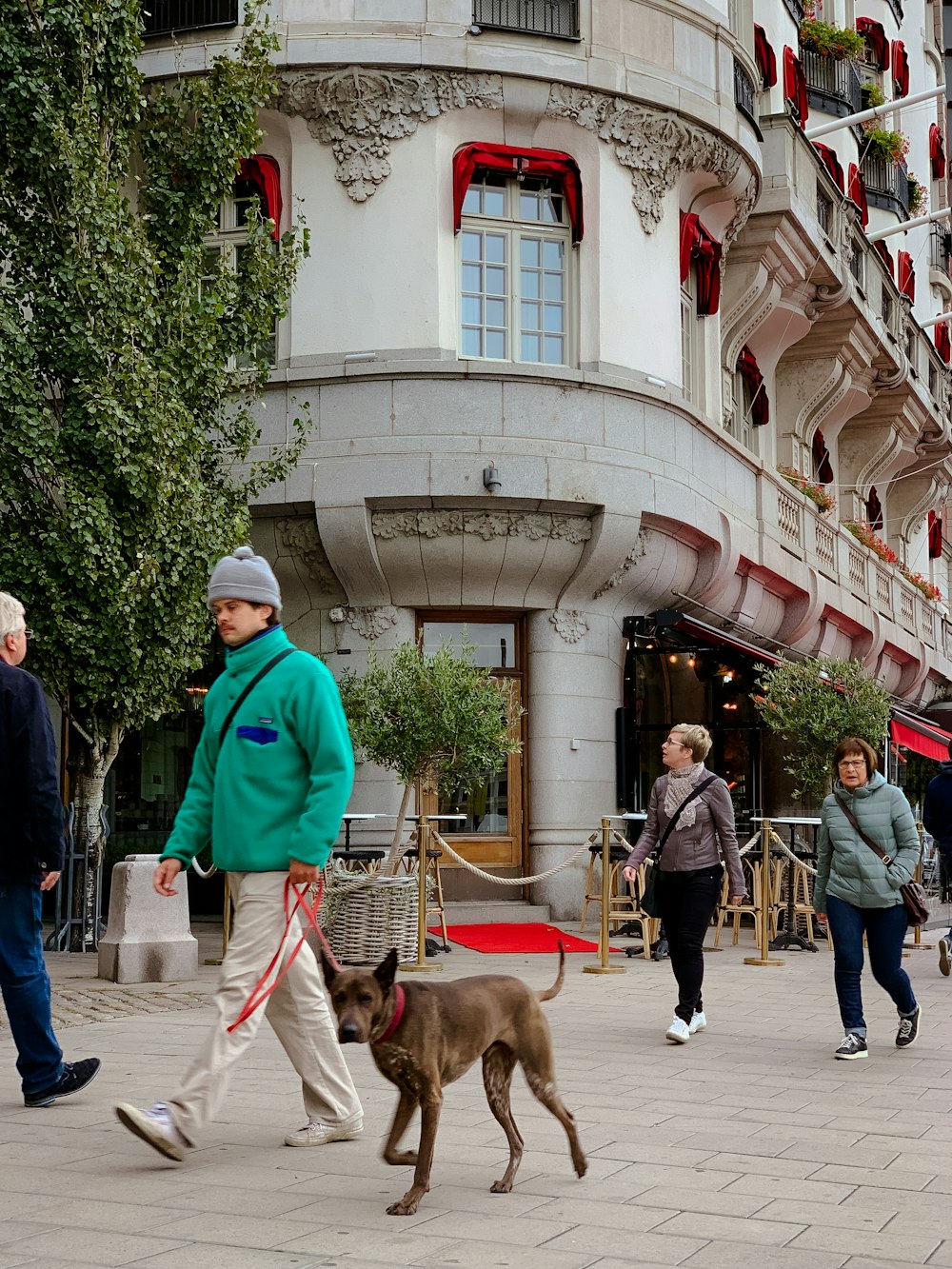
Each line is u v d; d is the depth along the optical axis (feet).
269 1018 19.08
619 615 58.90
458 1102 22.15
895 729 68.03
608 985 37.68
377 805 54.08
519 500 53.52
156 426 42.68
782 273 74.49
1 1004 32.19
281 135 55.88
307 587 55.62
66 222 43.62
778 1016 32.45
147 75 54.03
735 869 29.14
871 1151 18.79
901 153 111.55
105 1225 14.87
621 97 56.75
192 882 58.49
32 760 20.76
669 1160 18.20
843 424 97.91
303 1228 14.82
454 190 54.70
